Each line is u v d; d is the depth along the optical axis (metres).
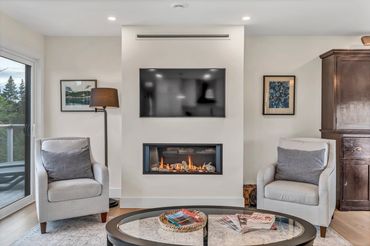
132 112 4.51
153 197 4.50
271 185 3.61
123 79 4.50
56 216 3.47
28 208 4.42
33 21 4.30
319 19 4.20
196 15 4.05
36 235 3.38
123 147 4.52
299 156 3.81
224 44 4.48
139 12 3.94
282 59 5.05
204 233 2.35
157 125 4.52
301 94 5.06
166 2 3.59
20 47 4.37
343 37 5.02
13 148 4.39
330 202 3.46
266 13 3.97
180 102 4.50
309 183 3.65
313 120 5.06
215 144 4.51
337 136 4.47
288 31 4.80
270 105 5.06
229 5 3.69
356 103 4.50
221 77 4.48
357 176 4.40
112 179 5.11
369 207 4.39
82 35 5.04
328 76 4.75
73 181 3.67
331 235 3.44
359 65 4.50
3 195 4.12
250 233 2.35
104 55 5.09
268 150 5.09
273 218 2.56
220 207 2.93
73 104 5.11
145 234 2.31
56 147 3.95
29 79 4.83
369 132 4.37
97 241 3.22
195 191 4.51
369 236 3.42
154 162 4.65
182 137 4.52
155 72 4.49
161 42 4.49
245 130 5.08
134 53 4.49
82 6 3.72
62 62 5.10
